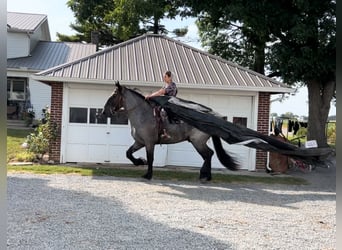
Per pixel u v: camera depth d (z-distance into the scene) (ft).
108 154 45.01
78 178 35.68
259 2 56.03
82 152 44.75
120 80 43.21
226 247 18.56
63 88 44.09
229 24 76.59
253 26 58.95
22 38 85.46
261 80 46.14
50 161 43.93
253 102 45.75
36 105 79.71
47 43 97.60
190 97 45.78
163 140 36.55
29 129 72.43
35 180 33.53
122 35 116.57
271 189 35.60
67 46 97.40
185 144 45.88
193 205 27.30
